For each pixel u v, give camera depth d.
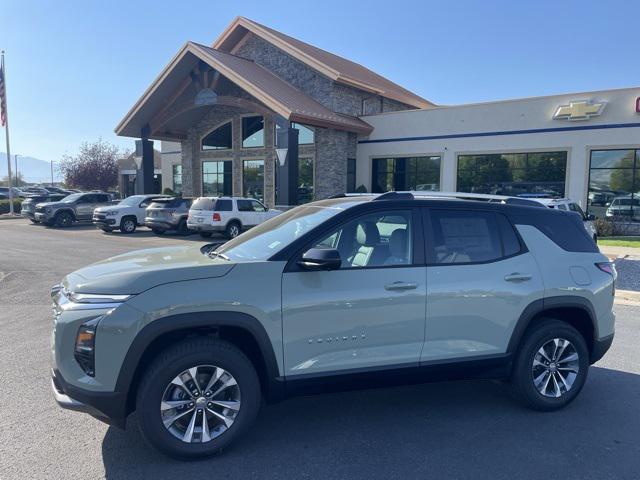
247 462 3.58
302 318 3.72
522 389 4.40
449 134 24.67
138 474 3.41
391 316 3.93
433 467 3.54
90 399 3.36
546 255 4.51
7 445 3.76
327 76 25.97
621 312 8.43
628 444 3.90
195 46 24.72
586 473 3.47
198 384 3.58
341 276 3.84
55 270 11.86
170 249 4.67
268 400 3.78
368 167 27.23
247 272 3.65
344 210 4.06
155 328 3.41
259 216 20.89
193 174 31.72
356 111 28.05
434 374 4.13
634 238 19.59
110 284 3.49
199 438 3.59
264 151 28.84
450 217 4.30
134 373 3.45
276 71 28.30
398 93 30.66
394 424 4.21
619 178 20.80
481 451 3.77
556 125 21.89
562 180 21.98
